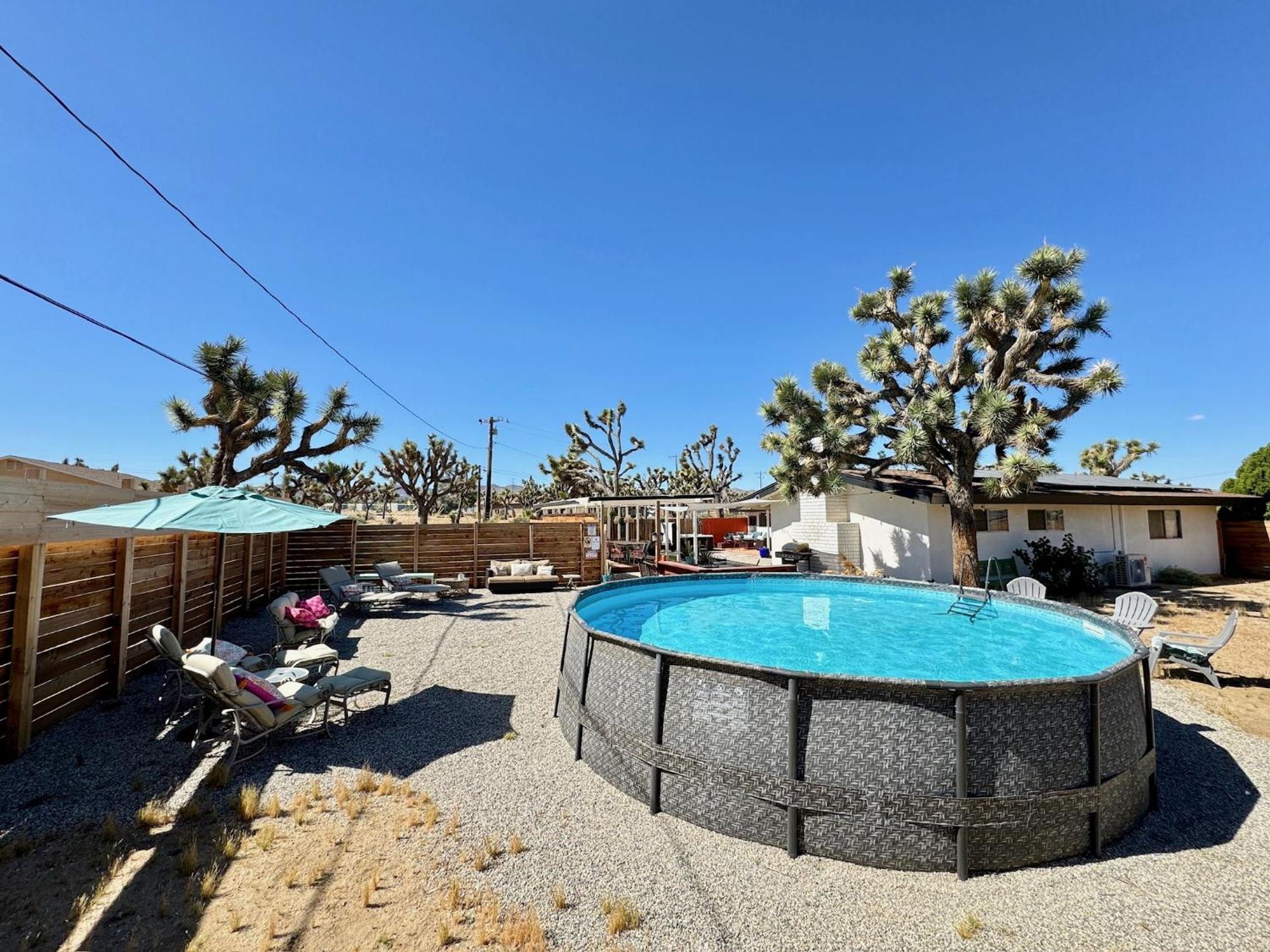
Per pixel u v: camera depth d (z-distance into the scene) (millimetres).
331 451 14664
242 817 4270
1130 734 4340
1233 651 9391
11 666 5312
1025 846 3766
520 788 4797
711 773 4211
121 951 2934
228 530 5824
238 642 9883
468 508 63438
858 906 3395
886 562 17578
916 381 13547
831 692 3988
